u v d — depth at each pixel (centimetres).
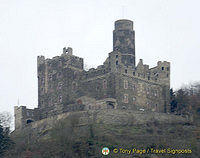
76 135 19512
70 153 18288
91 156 17975
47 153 18612
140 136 19562
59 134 19412
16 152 19062
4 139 19150
